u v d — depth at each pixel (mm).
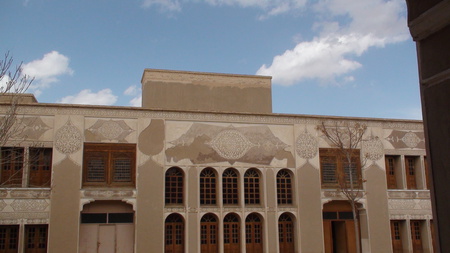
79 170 21094
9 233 20422
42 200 20500
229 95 25672
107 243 21531
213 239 22484
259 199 23422
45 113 21344
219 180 22734
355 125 25094
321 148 24609
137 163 21812
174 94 24906
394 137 25875
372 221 24406
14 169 20734
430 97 3783
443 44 3699
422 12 3887
